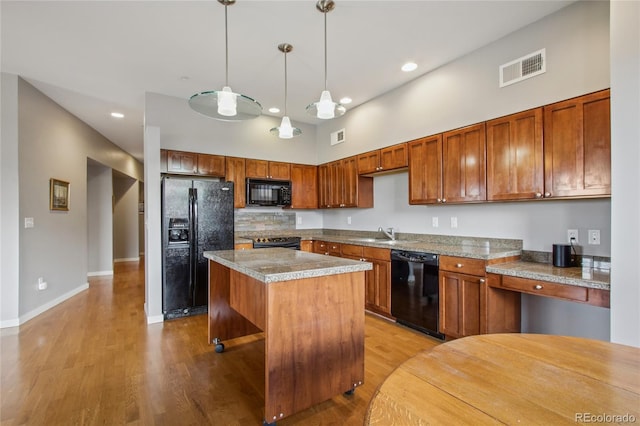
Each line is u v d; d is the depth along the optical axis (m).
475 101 2.96
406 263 3.23
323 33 2.69
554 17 2.42
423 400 0.78
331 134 5.00
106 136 5.93
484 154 2.86
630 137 1.71
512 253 2.74
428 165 3.38
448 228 3.49
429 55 3.07
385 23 2.55
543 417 0.71
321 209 5.60
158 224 3.58
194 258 3.75
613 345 1.10
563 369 0.93
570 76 2.33
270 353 1.72
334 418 1.85
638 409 0.73
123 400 2.01
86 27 2.57
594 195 2.17
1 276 3.33
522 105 2.61
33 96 3.71
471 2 2.30
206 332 3.21
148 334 3.14
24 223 3.54
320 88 3.86
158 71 3.37
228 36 2.72
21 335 3.10
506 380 0.87
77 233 4.80
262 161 4.82
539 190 2.47
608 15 2.17
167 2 2.27
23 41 2.77
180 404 1.97
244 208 4.95
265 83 3.72
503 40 2.75
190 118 4.23
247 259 2.28
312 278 1.87
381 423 0.71
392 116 3.89
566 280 2.06
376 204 4.48
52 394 2.07
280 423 1.80
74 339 3.00
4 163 3.37
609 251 2.30
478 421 0.70
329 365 1.92
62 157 4.38
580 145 2.25
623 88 1.74
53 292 4.13
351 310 2.02
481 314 2.57
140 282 5.57
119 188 7.98
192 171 4.23
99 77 3.50
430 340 2.95
